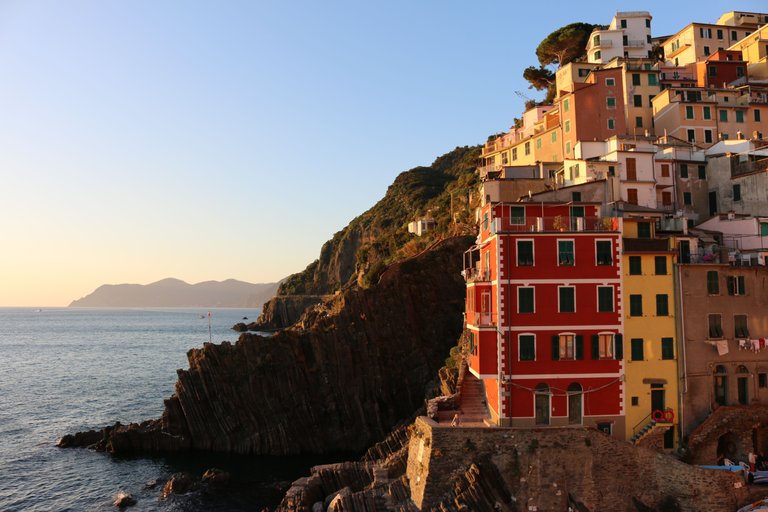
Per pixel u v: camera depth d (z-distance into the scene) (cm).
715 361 4872
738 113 8425
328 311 10888
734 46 10594
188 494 6203
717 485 4284
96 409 10344
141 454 7706
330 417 8212
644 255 4906
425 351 9106
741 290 4975
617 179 6150
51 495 6294
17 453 7712
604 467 4381
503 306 4769
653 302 4881
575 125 8394
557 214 5119
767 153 6694
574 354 4756
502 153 10200
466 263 7612
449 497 4244
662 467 4391
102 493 6338
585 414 4716
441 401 5384
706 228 6000
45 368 15650
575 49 12356
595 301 4797
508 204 5091
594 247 4831
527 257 4809
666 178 6831
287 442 7875
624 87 8631
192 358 8162
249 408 7938
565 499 4328
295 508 5216
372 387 8525
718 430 4700
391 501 4669
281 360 8162
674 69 10269
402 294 9300
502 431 4412
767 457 4797
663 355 4844
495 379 4822
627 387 4781
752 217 5722
